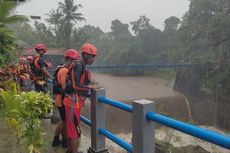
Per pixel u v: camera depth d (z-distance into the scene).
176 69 45.34
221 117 33.03
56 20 55.88
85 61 3.90
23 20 9.32
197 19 41.22
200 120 34.41
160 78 53.00
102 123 4.26
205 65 40.09
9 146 4.61
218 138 2.02
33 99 3.50
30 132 3.57
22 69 7.66
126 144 3.45
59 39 53.28
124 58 59.00
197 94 40.03
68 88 3.88
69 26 53.34
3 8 8.63
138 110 2.90
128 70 55.69
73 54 4.18
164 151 10.36
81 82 3.88
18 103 3.75
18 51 9.91
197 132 2.19
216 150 15.51
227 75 34.09
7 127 5.47
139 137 2.90
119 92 41.09
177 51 46.12
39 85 6.50
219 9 38.44
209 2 39.44
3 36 8.34
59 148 4.74
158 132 16.41
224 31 36.53
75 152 4.00
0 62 7.97
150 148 2.89
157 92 42.62
